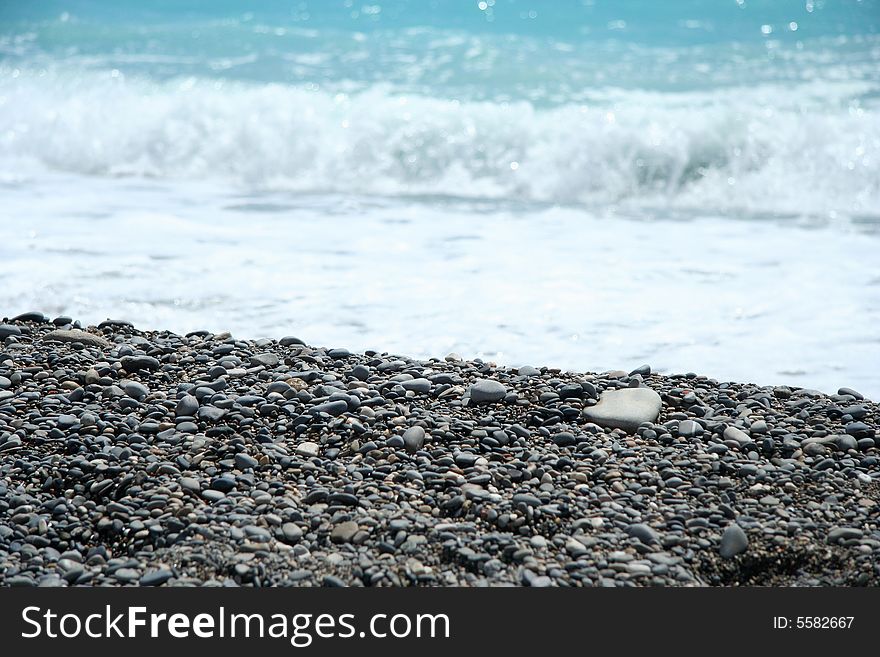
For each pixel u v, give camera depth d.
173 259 10.59
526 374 7.41
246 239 11.48
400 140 15.56
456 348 8.33
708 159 14.80
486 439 6.18
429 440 6.22
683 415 6.68
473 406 6.76
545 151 15.15
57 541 5.29
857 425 6.44
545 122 15.58
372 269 10.39
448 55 20.47
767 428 6.44
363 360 7.68
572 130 15.30
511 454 6.06
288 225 12.23
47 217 12.23
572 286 9.88
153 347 7.83
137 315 8.97
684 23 23.48
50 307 9.09
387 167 15.39
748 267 10.52
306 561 5.02
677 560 5.03
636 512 5.39
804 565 5.08
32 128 16.22
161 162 15.91
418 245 11.37
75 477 5.79
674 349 8.30
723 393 7.15
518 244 11.48
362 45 21.31
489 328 8.75
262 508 5.42
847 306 9.26
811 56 20.27
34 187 14.14
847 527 5.29
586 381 7.10
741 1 25.08
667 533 5.23
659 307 9.28
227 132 15.91
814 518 5.39
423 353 8.22
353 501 5.47
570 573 4.92
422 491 5.63
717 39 22.02
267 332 8.64
